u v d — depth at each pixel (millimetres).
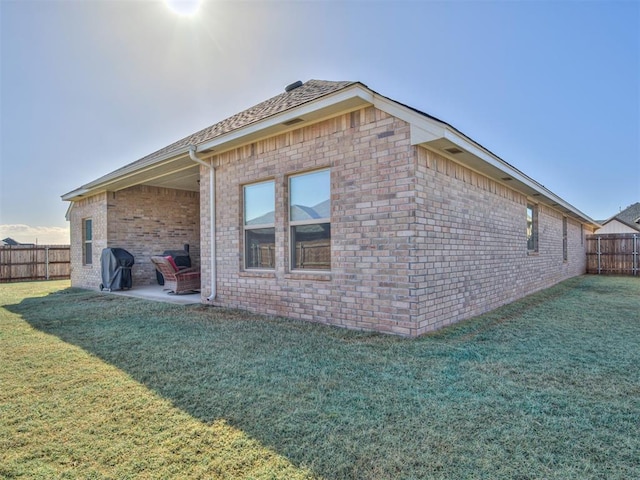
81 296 9367
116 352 4215
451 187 5730
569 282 12859
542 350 4176
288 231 6238
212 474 1964
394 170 4891
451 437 2297
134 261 10992
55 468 2049
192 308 7203
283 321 5867
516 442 2240
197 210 12859
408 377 3328
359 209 5230
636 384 3180
